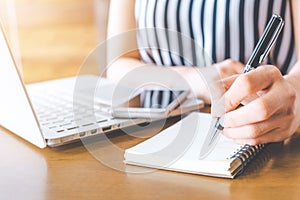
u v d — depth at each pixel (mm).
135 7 1243
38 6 2785
